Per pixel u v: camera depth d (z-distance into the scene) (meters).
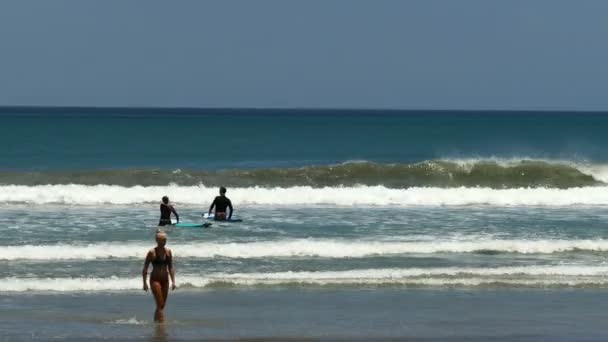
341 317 26.89
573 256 37.25
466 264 35.09
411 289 31.27
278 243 37.09
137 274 32.06
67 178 58.78
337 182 61.25
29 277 31.14
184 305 28.11
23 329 24.58
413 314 27.44
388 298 29.73
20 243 36.78
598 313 27.95
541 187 61.25
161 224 42.22
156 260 25.86
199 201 51.66
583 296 30.55
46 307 27.41
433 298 29.86
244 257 35.34
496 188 59.53
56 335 24.00
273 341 23.81
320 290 30.75
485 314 27.59
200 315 26.80
